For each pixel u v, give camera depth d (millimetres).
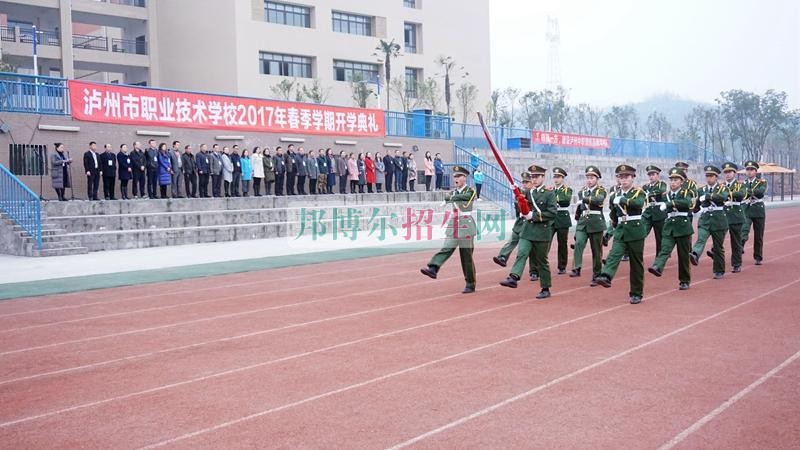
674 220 11734
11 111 22062
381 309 10492
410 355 7559
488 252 19125
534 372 6773
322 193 27922
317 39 51531
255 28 48156
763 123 97812
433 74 58750
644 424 5305
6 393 6477
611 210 13625
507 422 5395
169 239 21484
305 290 12641
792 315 9438
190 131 26203
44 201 20047
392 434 5184
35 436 5324
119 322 9828
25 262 17219
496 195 34406
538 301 10914
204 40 49125
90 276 14688
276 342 8352
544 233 11156
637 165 51844
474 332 8672
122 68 52719
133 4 53406
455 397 6043
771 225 28281
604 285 10828
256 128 28141
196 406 5945
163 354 7863
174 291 12695
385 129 33250
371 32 55594
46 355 7930
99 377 6953
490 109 62688
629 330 8609
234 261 17359
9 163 21828
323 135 30484
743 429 5172
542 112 91500
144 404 6039
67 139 23062
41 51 46844
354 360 7402
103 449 5020
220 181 24641
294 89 49906
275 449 4934
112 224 20812
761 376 6527
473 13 61875
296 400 6055
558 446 4891
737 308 10008
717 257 13219
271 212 24906
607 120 114375
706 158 60375
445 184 34281
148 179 22688
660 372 6695
